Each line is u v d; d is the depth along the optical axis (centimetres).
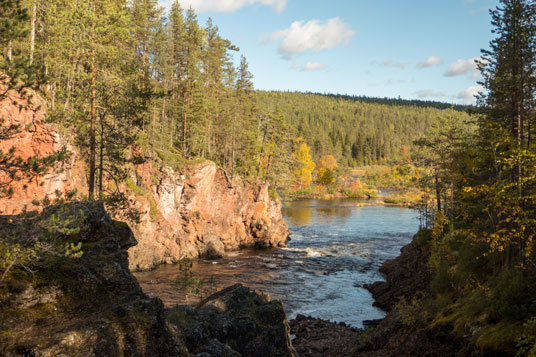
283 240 5403
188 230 4625
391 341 1894
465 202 2875
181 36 5400
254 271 3922
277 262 4366
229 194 5206
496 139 1945
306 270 3984
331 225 6862
